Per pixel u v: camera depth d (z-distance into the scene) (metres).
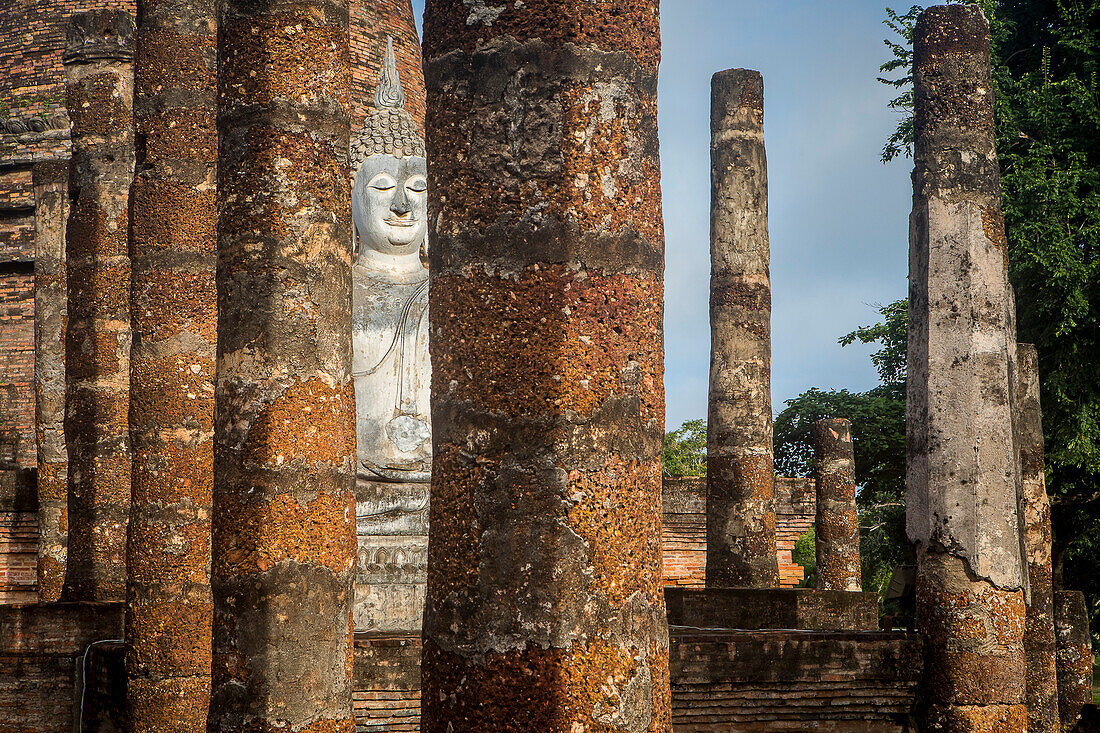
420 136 11.88
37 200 15.77
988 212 8.74
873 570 28.02
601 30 4.12
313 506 6.21
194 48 8.96
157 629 8.40
